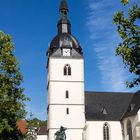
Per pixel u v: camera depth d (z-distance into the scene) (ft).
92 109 217.97
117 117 214.48
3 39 101.76
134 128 198.49
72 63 221.46
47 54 236.43
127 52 56.39
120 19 58.13
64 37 227.20
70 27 232.94
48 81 223.92
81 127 210.18
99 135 207.31
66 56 222.28
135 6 58.03
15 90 101.14
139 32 57.06
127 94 233.76
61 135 96.12
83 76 219.82
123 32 57.67
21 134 106.42
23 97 101.19
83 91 217.15
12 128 95.50
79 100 215.10
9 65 98.84
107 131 210.18
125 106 223.92
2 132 95.66
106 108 220.43
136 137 193.47
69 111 212.23
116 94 232.73
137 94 225.56
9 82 98.99
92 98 225.97
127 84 58.03
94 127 208.23
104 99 226.99
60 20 232.53
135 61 57.06
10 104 96.48
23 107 100.73
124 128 208.54
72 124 209.97
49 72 218.79
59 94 214.69
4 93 95.76
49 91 215.72
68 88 216.54
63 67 220.23
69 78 218.38
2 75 98.17
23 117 100.32
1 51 99.91
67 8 233.76
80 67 221.46
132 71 57.47
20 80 101.24
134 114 200.34
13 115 97.55
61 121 209.97
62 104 212.84
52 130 208.13
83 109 213.25
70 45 224.74
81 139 208.74
